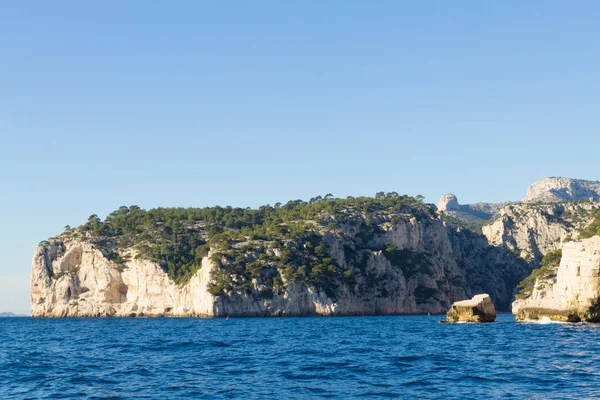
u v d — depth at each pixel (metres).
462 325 144.25
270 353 87.69
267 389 56.19
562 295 120.56
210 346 101.44
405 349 89.06
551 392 51.47
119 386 58.94
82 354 90.62
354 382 59.12
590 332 101.62
